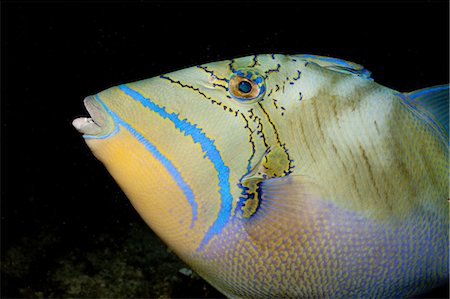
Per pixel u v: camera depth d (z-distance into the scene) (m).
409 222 0.39
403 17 3.63
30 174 1.49
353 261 0.38
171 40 3.35
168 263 0.88
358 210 0.38
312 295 0.39
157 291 0.77
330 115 0.39
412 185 0.39
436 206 0.40
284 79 0.39
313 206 0.38
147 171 0.38
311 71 0.40
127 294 0.77
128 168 0.38
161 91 0.38
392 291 0.40
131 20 3.37
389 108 0.40
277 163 0.38
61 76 2.73
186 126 0.38
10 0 3.09
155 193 0.38
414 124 0.40
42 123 2.08
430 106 0.42
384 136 0.39
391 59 3.47
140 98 0.38
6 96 2.31
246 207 0.38
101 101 0.38
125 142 0.38
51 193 1.33
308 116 0.39
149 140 0.38
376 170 0.38
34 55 2.86
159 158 0.38
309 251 0.38
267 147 0.39
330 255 0.38
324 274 0.39
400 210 0.39
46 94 2.46
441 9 3.53
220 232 0.38
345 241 0.38
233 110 0.39
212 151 0.38
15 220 1.11
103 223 1.10
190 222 0.38
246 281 0.39
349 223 0.38
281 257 0.38
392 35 3.66
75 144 1.78
